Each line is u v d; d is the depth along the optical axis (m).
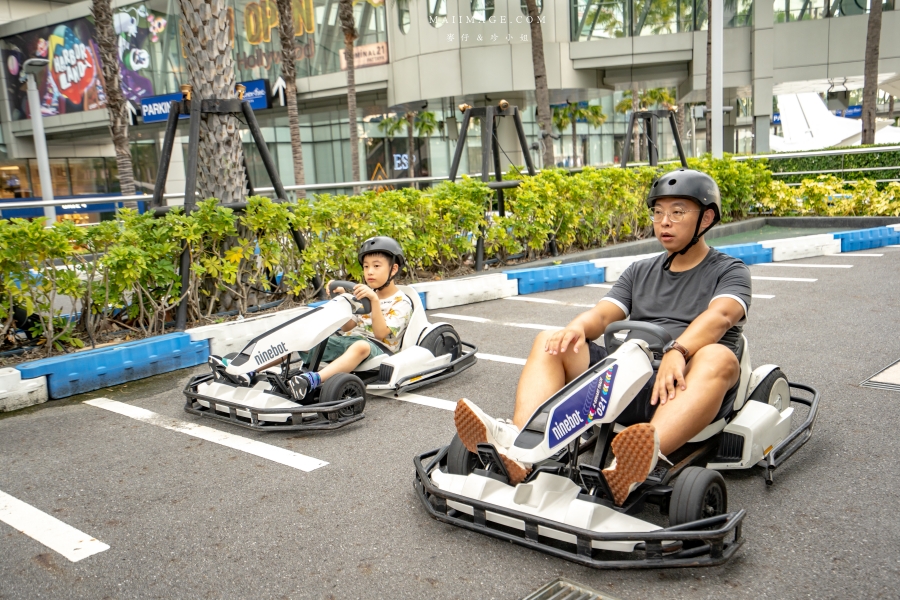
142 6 29.73
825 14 23.98
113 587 2.70
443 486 3.00
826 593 2.44
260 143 7.06
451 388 4.99
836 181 13.18
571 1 24.48
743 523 2.94
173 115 6.62
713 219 3.33
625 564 2.52
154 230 6.14
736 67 24.72
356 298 4.53
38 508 3.40
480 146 32.66
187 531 3.11
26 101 34.56
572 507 2.65
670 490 2.80
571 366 3.29
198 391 4.61
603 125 48.88
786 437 3.45
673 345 2.99
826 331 5.89
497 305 7.82
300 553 2.88
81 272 5.92
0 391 4.86
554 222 9.77
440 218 8.48
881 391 4.43
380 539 2.96
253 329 6.22
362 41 26.36
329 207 7.23
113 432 4.42
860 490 3.18
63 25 32.12
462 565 2.73
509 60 23.66
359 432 4.22
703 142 51.38
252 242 6.93
